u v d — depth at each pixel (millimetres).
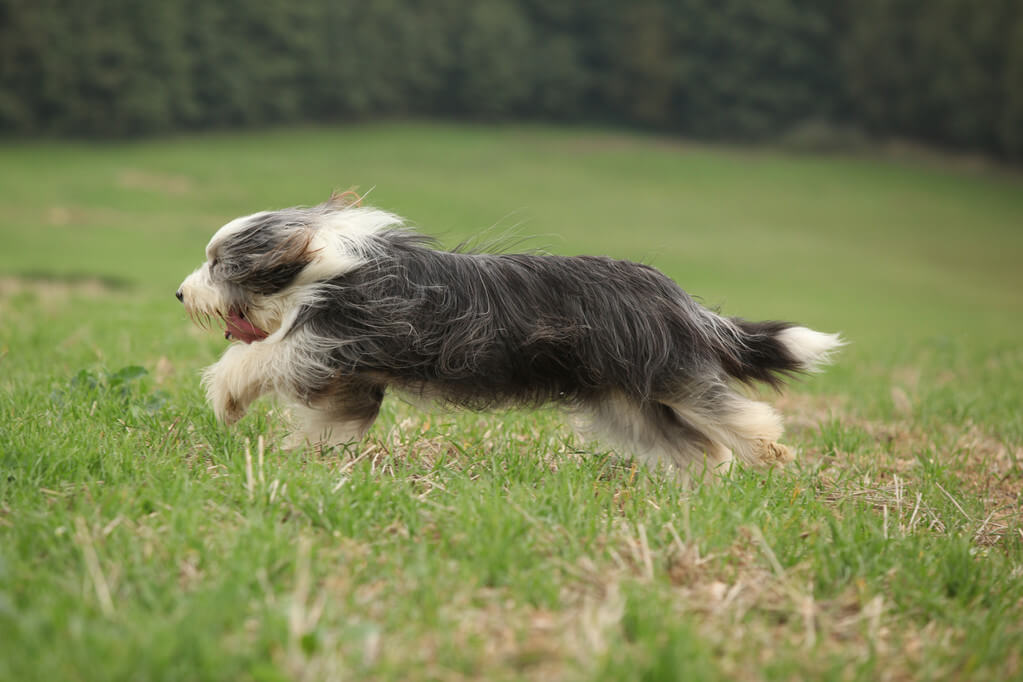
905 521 4961
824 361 5434
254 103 56625
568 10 68500
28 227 31188
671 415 5406
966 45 60219
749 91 65562
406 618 3420
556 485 4664
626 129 66875
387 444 5430
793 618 3672
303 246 4902
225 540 3836
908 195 51406
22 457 4555
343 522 4078
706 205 46406
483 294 4973
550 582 3676
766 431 5262
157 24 51844
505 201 43094
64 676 2867
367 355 4957
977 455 6582
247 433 5461
